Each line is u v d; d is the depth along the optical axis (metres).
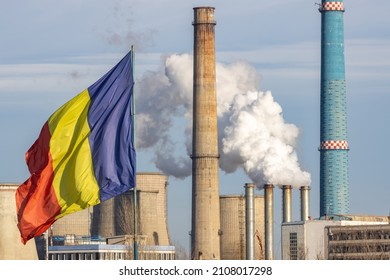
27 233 135.25
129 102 137.50
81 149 135.88
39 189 135.38
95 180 136.00
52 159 135.50
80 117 136.38
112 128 136.62
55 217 135.50
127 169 136.38
